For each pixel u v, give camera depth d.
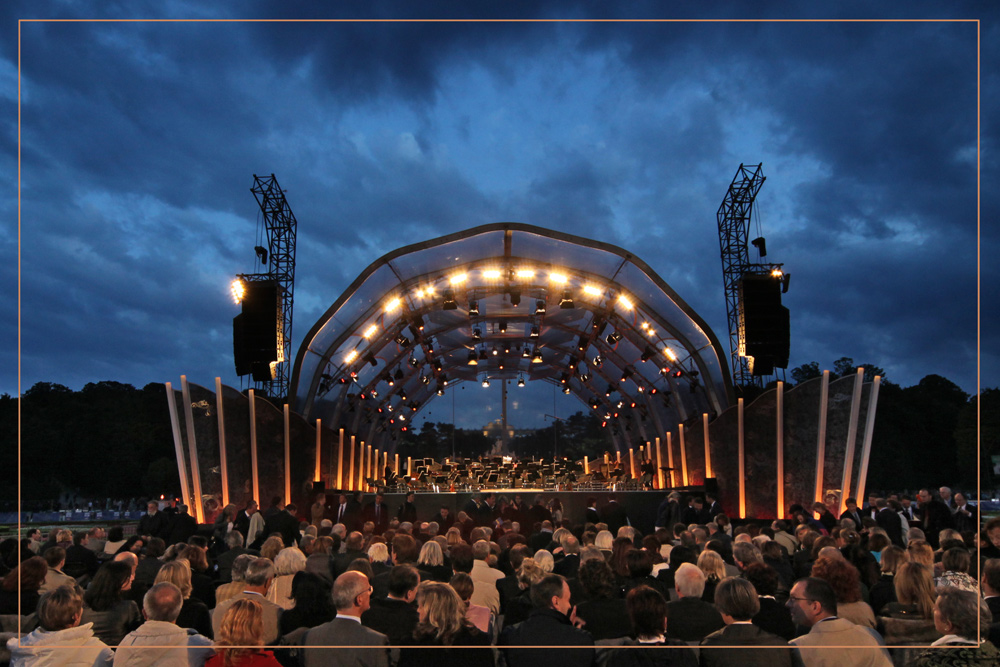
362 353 31.36
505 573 9.69
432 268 28.94
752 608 4.83
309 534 11.74
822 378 23.00
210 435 22.59
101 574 6.25
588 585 5.92
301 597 6.20
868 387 22.25
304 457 26.17
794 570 9.18
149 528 15.09
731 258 34.38
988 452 59.72
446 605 5.07
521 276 29.56
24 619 6.31
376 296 28.89
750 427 24.47
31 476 72.00
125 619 6.18
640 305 29.16
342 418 33.56
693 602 5.74
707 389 28.30
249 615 4.57
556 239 27.44
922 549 7.20
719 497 25.61
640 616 4.71
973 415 62.16
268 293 26.91
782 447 23.72
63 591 5.32
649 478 33.97
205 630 6.41
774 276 27.41
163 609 5.19
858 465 22.14
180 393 22.47
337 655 4.88
